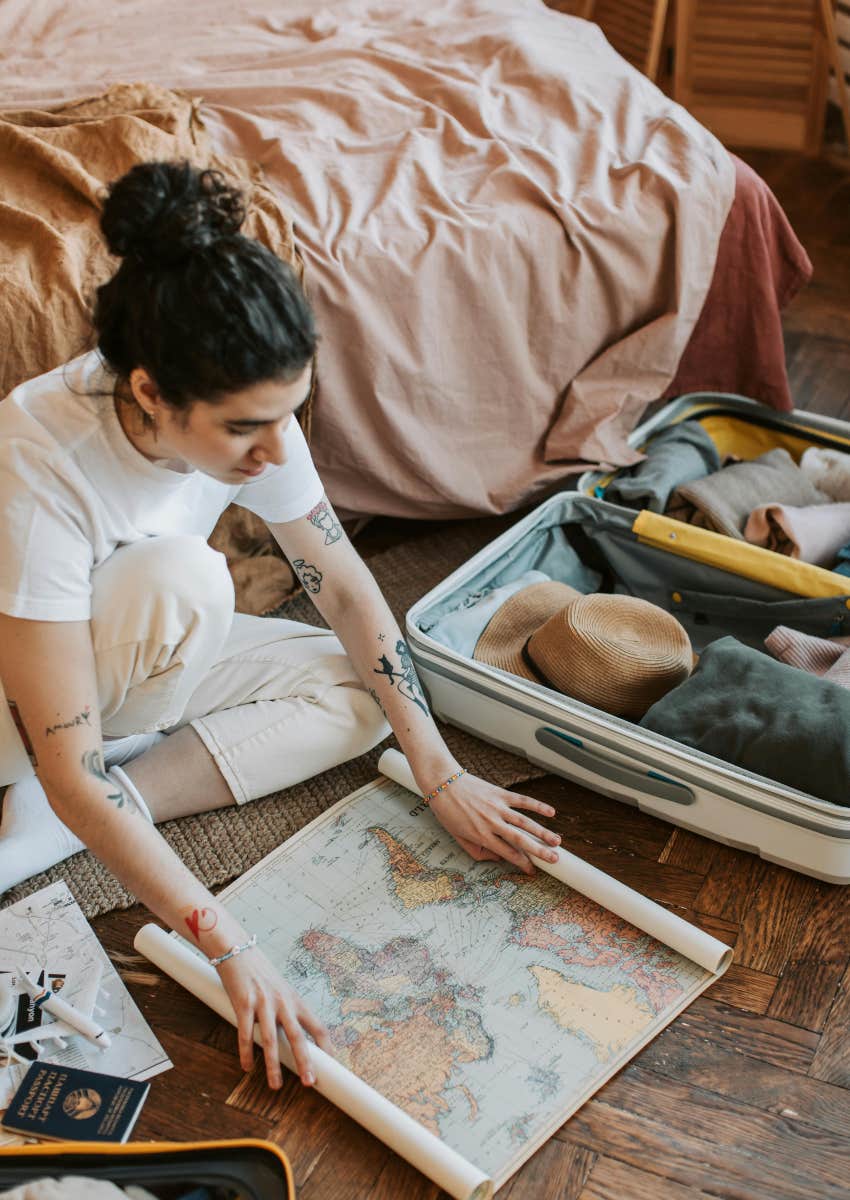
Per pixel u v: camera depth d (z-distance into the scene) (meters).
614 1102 1.26
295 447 1.38
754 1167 1.20
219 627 1.37
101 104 2.00
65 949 1.41
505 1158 1.20
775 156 3.47
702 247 2.03
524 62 2.26
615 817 1.60
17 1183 1.11
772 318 2.16
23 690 1.16
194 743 1.55
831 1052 1.30
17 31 2.43
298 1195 1.19
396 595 1.99
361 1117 1.20
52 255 1.66
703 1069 1.29
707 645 1.76
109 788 1.19
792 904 1.47
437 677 1.66
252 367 0.96
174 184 0.96
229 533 1.90
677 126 2.10
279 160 2.01
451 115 2.16
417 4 2.51
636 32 3.54
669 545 1.81
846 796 1.41
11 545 1.13
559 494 1.89
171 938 1.38
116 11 2.50
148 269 0.96
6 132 1.87
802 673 1.52
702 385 2.28
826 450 2.08
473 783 1.48
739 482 1.93
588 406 2.06
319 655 1.61
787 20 3.26
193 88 2.21
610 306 2.04
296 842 1.54
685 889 1.50
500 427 2.05
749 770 1.46
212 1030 1.34
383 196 1.95
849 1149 1.21
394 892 1.48
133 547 1.28
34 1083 1.25
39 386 1.17
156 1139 1.23
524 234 1.94
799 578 1.72
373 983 1.37
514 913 1.45
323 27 2.42
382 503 2.04
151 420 1.12
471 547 2.12
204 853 1.54
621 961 1.39
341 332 1.86
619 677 1.58
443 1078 1.27
